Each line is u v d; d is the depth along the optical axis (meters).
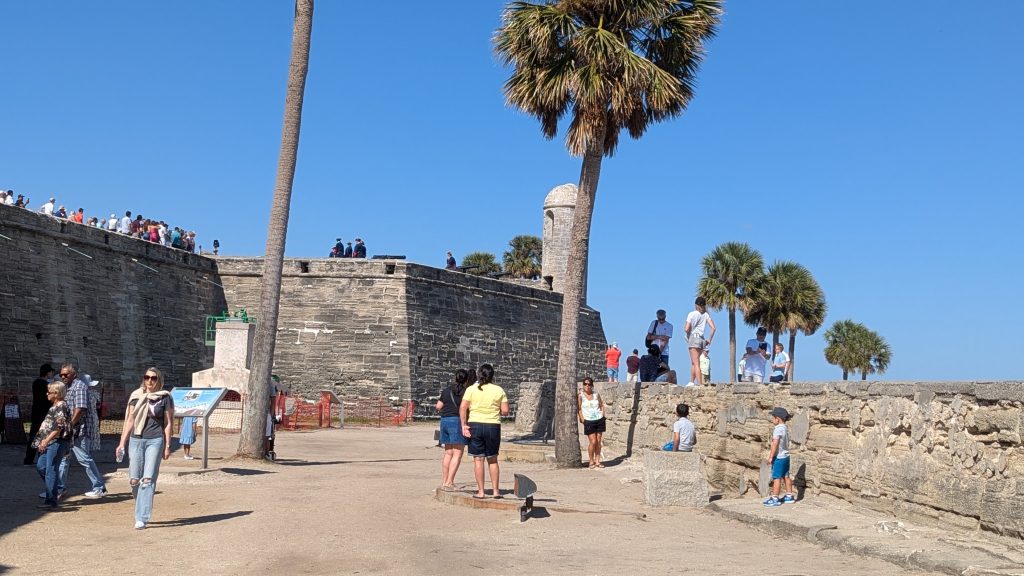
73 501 13.66
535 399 33.69
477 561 9.68
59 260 33.34
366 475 17.75
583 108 20.28
